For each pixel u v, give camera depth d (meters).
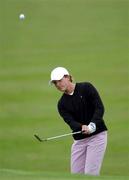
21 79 77.25
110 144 51.06
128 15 118.38
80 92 28.17
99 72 82.50
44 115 61.44
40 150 51.03
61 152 50.44
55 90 71.12
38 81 76.06
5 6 129.12
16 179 22.78
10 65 86.50
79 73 82.62
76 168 29.08
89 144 28.48
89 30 110.25
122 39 103.06
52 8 126.62
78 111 28.39
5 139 54.06
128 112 61.69
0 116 61.38
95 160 28.38
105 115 60.75
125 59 89.62
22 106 65.00
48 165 46.97
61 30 111.38
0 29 113.25
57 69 28.19
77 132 28.30
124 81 76.50
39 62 88.75
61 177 23.25
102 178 23.64
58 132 55.69
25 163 47.50
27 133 55.59
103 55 92.62
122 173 43.38
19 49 98.06
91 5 127.00
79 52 95.31
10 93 70.12
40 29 112.56
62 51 96.44
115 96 68.62
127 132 54.75
